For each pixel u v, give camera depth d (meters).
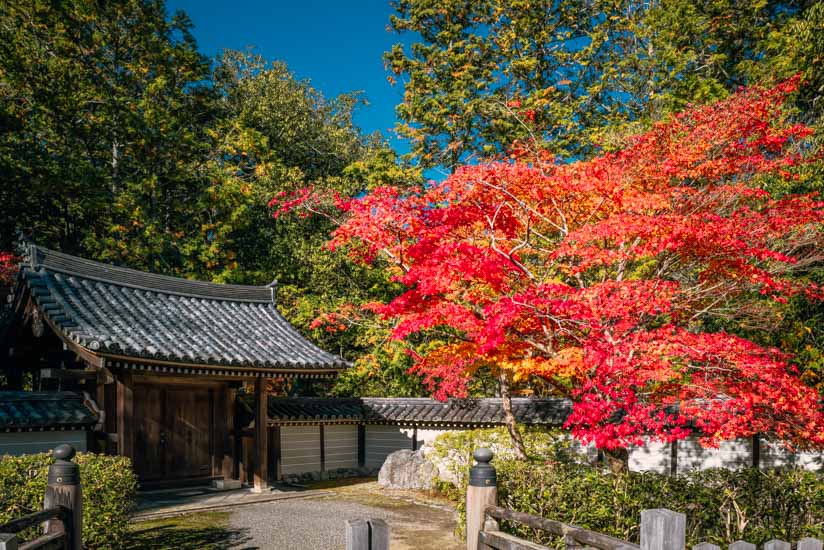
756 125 8.41
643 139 8.52
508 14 23.83
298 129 26.16
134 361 9.89
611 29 23.42
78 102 19.08
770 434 8.31
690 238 6.75
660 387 7.71
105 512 6.80
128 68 21.06
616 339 6.96
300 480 14.06
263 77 27.11
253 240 21.88
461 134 22.11
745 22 17.34
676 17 16.94
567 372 7.08
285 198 20.48
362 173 21.86
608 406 6.48
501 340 6.77
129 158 20.88
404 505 11.07
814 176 10.68
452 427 14.13
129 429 10.34
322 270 19.14
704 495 6.96
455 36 23.42
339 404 15.34
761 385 6.59
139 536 8.50
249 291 14.59
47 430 10.05
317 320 17.02
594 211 7.83
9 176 17.25
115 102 19.64
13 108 18.42
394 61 23.02
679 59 16.61
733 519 7.11
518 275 7.99
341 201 8.13
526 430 11.98
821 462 10.72
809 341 10.90
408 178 20.47
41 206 19.31
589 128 21.12
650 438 11.73
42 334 10.82
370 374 18.17
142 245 18.98
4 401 9.76
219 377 12.54
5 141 17.91
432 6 23.80
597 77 23.92
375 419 15.14
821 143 11.04
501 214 7.76
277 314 14.55
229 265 20.72
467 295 7.73
